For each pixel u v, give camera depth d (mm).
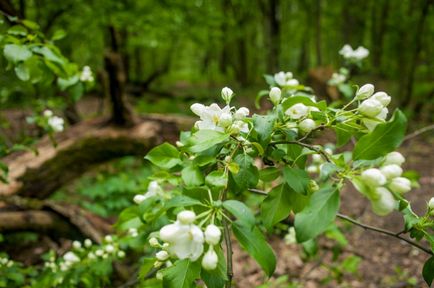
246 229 1188
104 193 4938
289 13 16828
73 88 2725
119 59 4039
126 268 3381
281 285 3297
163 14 7129
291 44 18250
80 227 3707
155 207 1687
